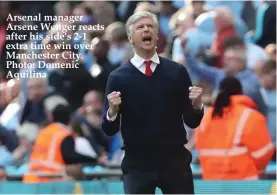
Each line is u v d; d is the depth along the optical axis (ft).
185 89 53.57
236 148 73.05
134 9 111.75
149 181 53.31
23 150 93.76
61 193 74.33
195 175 77.66
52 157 80.43
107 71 102.37
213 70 94.63
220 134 73.51
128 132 53.26
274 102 91.61
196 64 96.37
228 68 92.58
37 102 98.99
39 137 81.76
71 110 96.27
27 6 114.83
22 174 85.35
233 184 72.02
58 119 82.33
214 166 73.56
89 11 111.14
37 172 80.53
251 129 72.59
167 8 106.01
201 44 99.04
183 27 101.04
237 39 93.30
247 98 74.08
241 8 106.73
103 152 90.58
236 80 73.87
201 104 52.24
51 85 101.60
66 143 80.64
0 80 103.55
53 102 95.66
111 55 103.65
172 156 53.42
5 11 113.39
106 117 52.42
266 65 93.50
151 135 52.70
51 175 80.28
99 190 74.08
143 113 52.80
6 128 96.02
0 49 110.01
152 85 52.95
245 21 106.11
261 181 71.41
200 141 74.49
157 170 53.36
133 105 52.90
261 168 73.26
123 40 103.81
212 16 100.48
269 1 104.88
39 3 113.50
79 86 102.22
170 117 53.06
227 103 73.46
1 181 82.89
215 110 73.72
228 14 100.78
